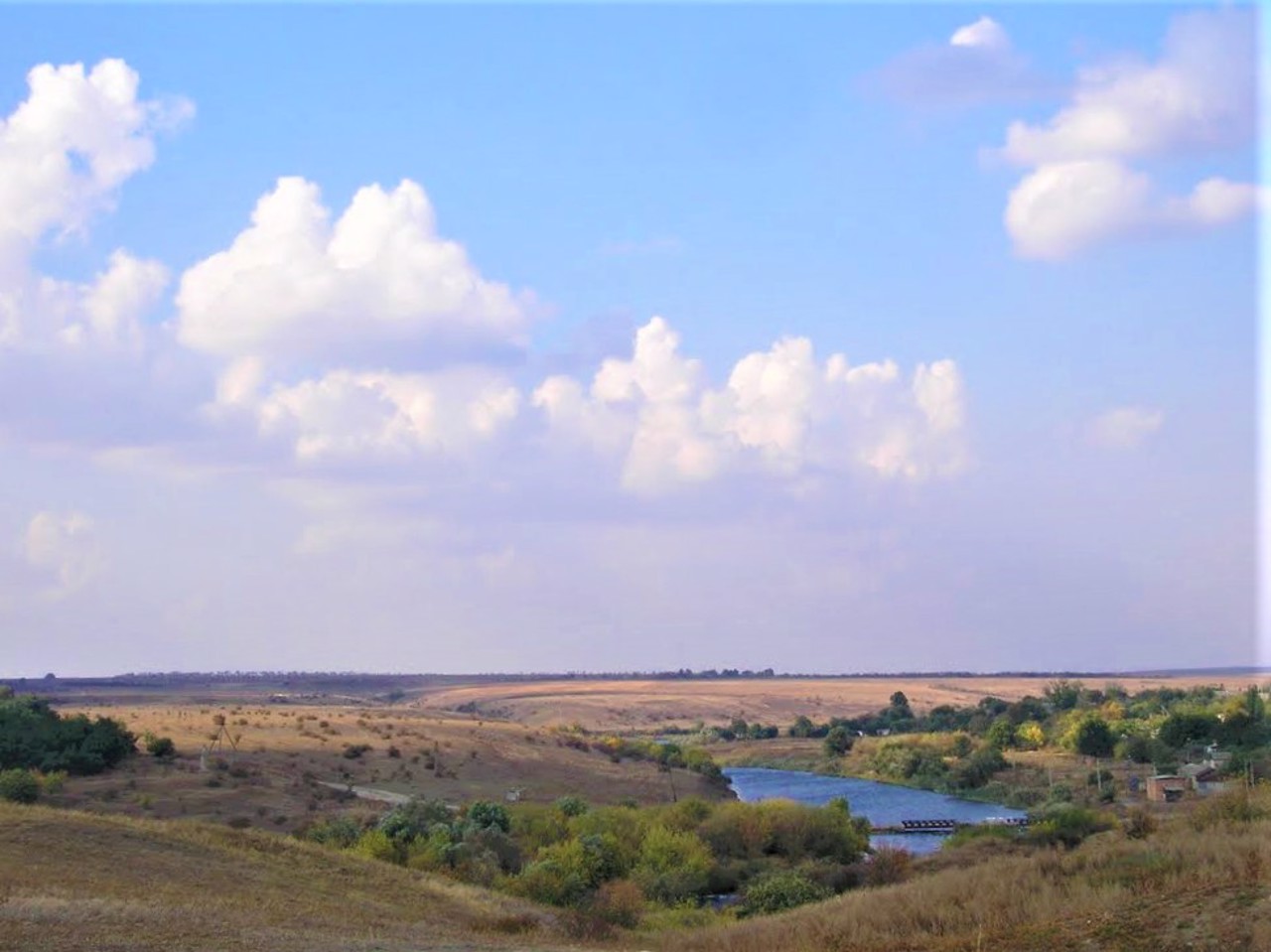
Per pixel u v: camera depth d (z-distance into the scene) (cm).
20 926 2502
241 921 2969
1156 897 2511
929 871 6109
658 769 15662
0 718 9950
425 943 2858
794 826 8631
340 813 8944
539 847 7375
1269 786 4275
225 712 18212
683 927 4903
